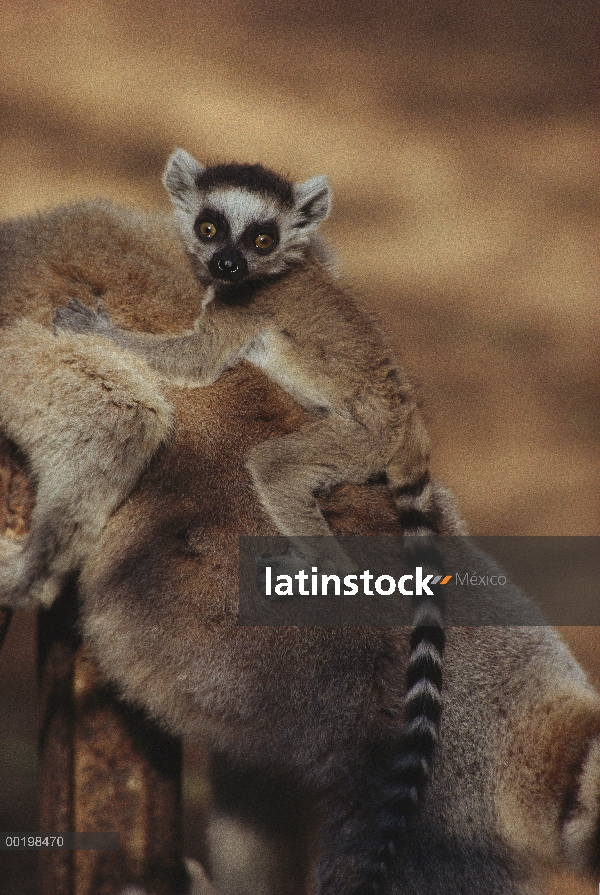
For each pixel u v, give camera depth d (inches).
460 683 493.4
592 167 1931.6
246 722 496.1
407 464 542.6
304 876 514.9
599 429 1291.8
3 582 491.5
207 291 590.9
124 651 497.7
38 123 1820.9
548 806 470.3
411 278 1578.5
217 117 1982.0
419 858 458.9
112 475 494.9
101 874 480.4
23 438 490.6
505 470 1210.0
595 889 471.5
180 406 526.6
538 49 2336.4
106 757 488.7
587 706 489.4
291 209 631.8
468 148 1991.9
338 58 2277.3
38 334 504.1
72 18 2199.8
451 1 2536.9
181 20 2321.6
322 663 490.9
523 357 1412.4
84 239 542.3
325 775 481.7
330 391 558.3
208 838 579.5
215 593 502.9
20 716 844.0
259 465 523.2
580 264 1640.0
